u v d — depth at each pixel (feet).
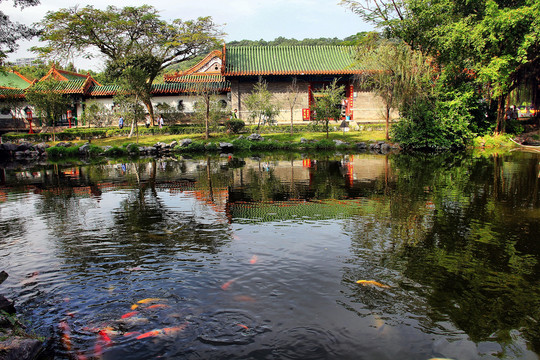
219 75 132.36
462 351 13.01
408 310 15.52
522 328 14.33
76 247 23.24
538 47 78.02
